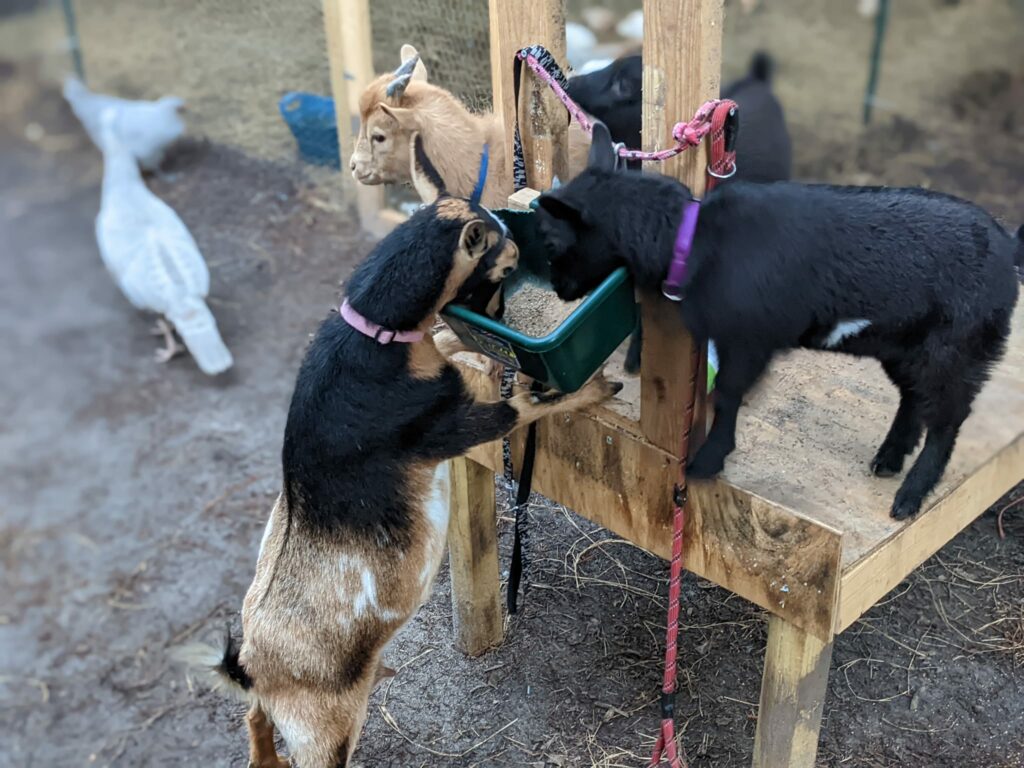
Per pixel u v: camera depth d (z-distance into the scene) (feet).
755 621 10.57
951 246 6.98
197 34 24.40
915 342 7.18
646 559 11.60
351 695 7.84
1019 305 9.80
